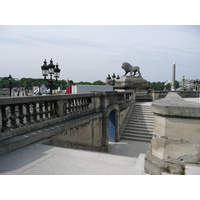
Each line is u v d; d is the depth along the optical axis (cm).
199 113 300
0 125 471
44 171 363
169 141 325
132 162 413
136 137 1238
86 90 2284
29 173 353
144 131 1270
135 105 1642
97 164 400
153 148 353
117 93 1234
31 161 410
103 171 364
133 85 2050
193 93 2906
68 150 489
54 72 1523
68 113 747
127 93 1557
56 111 679
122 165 395
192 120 310
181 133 318
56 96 658
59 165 393
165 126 326
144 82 2186
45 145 519
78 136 762
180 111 310
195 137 311
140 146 1104
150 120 1378
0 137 463
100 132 1002
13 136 499
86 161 417
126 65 2098
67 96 723
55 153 463
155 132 348
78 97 803
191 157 314
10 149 461
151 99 2130
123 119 1370
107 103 1061
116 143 1166
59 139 633
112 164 401
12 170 364
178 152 320
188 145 314
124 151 1024
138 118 1413
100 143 1005
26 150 475
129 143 1161
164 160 330
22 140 491
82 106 865
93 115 897
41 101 598
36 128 573
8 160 412
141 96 2120
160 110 325
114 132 1195
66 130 671
